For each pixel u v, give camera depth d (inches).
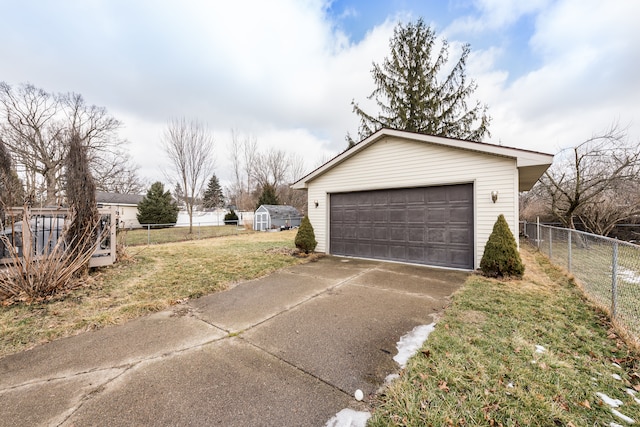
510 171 233.6
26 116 703.7
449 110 519.5
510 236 214.8
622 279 149.9
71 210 193.5
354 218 326.3
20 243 193.0
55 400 78.7
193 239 539.2
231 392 82.1
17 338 116.2
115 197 1003.9
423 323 131.2
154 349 108.1
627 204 465.1
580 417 71.0
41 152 715.4
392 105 538.3
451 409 73.6
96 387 84.6
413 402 76.5
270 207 820.6
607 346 107.3
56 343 113.3
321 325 130.2
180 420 71.2
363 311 147.9
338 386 85.0
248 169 1162.6
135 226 880.3
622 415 71.6
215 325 131.3
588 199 449.1
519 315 138.9
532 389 81.3
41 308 149.1
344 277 224.2
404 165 286.5
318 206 354.3
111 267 241.9
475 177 247.9
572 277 208.1
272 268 254.2
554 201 486.0
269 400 78.7
